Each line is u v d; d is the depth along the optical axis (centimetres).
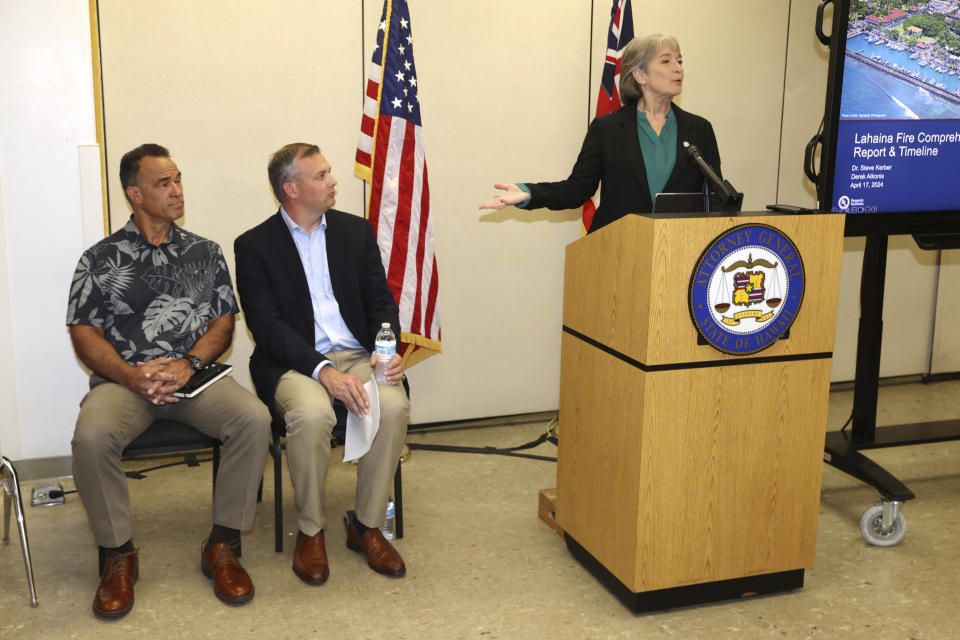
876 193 307
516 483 351
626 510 244
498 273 408
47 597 258
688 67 417
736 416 240
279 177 285
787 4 426
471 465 370
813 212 241
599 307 253
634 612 249
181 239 286
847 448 313
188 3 340
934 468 372
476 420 422
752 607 256
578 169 302
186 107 348
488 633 240
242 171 360
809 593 264
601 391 254
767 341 236
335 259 296
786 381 243
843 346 477
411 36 361
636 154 294
